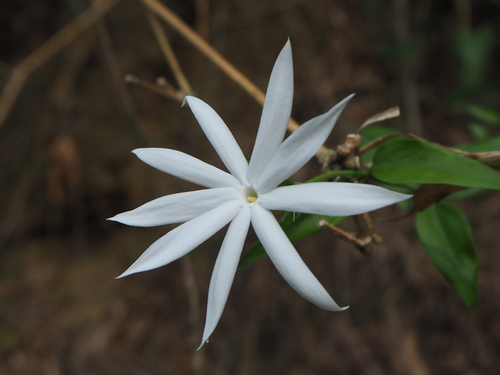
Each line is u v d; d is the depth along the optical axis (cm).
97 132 27
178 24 16
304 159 8
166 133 27
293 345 28
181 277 28
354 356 28
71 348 27
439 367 28
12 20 27
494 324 28
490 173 9
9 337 27
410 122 29
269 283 29
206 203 8
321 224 9
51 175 27
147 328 28
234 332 28
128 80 14
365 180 10
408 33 29
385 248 29
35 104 26
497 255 28
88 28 26
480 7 29
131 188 28
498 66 27
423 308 28
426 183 10
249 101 28
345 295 28
